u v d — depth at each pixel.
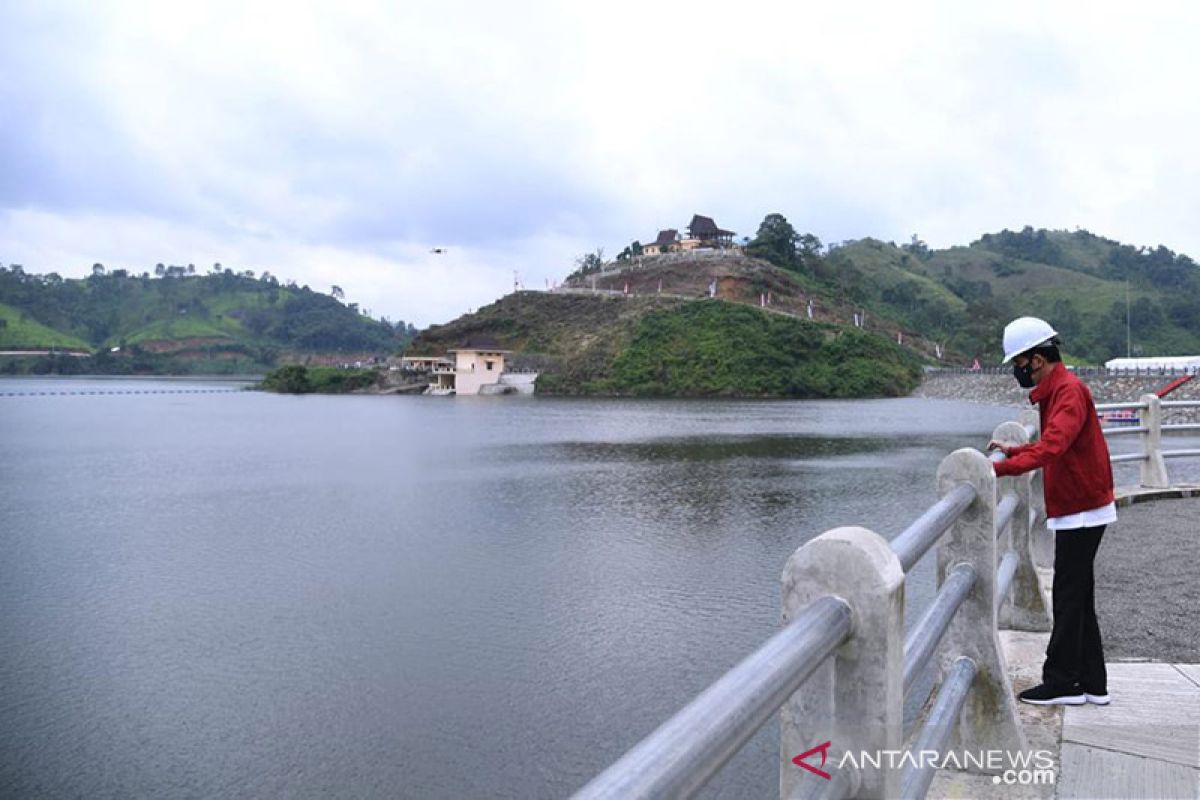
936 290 150.88
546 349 101.62
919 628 2.42
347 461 34.62
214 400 96.56
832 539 1.57
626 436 44.12
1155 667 4.29
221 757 8.82
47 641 12.39
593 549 17.50
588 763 8.52
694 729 1.06
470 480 28.30
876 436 42.47
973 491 3.04
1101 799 2.97
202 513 22.75
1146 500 9.40
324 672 11.01
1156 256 176.62
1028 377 3.76
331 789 8.16
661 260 122.06
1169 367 66.56
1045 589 5.45
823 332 91.69
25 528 20.92
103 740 9.16
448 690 10.32
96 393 116.31
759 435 43.69
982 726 3.09
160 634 12.63
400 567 16.33
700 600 13.73
